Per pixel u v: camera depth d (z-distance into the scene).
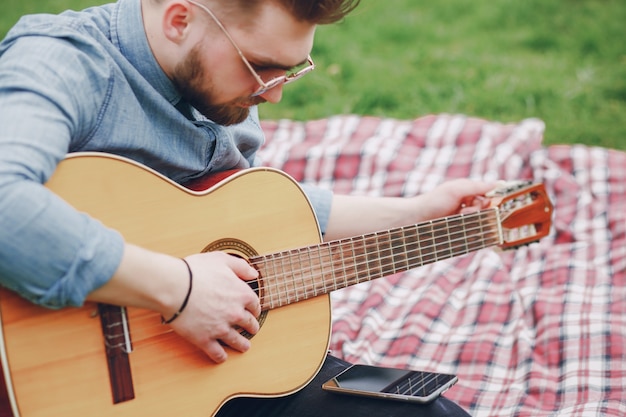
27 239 1.53
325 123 3.92
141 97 1.86
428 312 2.94
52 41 1.72
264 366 1.98
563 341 2.71
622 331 2.72
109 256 1.60
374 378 2.05
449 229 2.29
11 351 1.64
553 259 3.19
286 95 5.02
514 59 5.55
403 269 2.22
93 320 1.71
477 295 3.00
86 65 1.74
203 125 2.00
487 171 3.57
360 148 3.68
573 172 3.68
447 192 2.43
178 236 1.87
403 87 5.12
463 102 4.97
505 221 2.42
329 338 2.09
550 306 2.89
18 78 1.65
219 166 2.09
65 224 1.56
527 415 2.37
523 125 3.78
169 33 1.80
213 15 1.76
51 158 1.62
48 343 1.67
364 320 2.90
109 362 1.73
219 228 1.94
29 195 1.54
